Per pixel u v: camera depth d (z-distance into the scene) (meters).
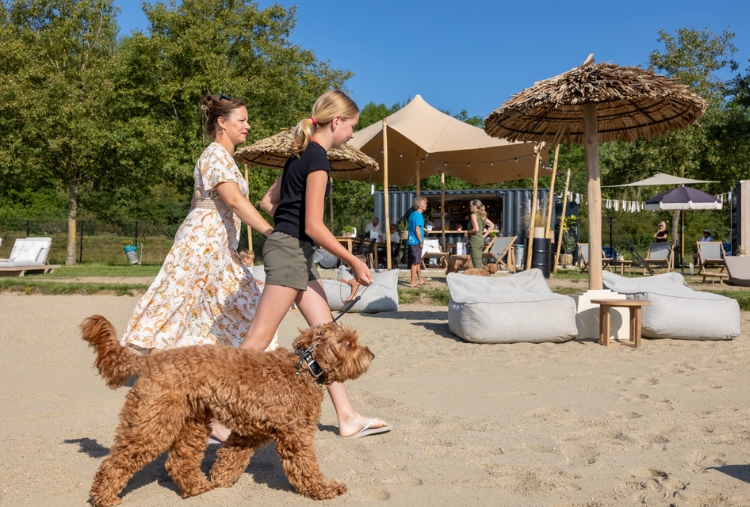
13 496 3.46
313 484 3.42
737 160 31.47
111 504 3.30
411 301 13.34
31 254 21.23
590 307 9.01
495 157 19.22
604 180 36.91
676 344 8.60
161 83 26.27
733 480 3.69
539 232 18.33
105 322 3.28
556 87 8.40
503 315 8.49
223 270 4.51
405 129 16.42
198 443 3.51
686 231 40.62
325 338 3.38
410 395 5.82
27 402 5.45
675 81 8.30
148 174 28.34
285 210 4.06
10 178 28.62
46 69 27.03
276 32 28.56
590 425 4.90
